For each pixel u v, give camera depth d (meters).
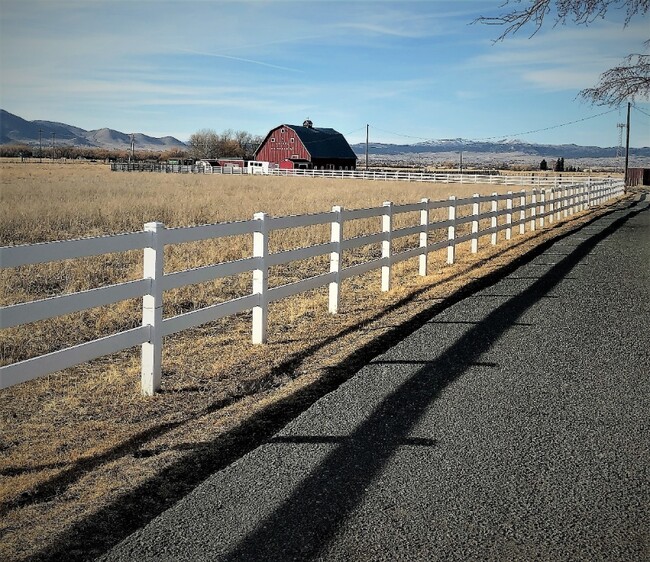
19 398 6.32
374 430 5.24
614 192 45.34
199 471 4.57
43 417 5.77
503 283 12.23
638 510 4.03
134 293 5.99
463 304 10.27
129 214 21.27
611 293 11.28
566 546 3.63
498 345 7.83
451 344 7.86
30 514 4.03
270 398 6.08
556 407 5.79
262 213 7.93
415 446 4.93
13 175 58.69
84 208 22.62
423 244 13.05
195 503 4.08
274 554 3.53
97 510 4.05
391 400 5.93
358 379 6.53
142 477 4.50
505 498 4.15
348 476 4.44
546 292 11.33
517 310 9.81
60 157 163.75
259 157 101.94
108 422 5.58
